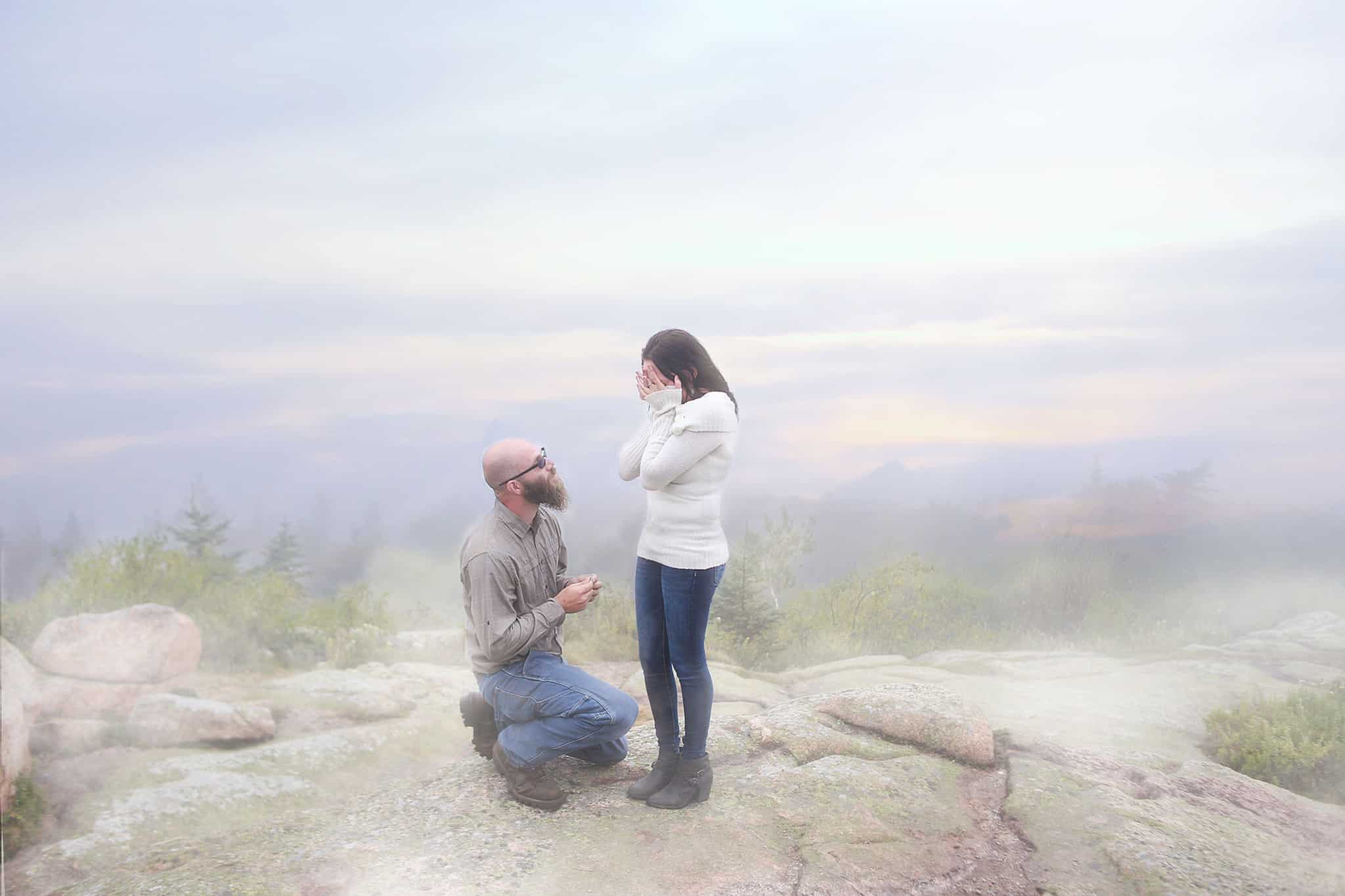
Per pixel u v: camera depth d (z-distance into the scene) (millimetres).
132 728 5449
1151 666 7621
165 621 6875
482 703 3928
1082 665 7848
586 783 3828
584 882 2971
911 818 3564
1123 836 3375
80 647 6469
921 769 4062
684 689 3479
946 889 3045
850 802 3645
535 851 3188
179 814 4426
